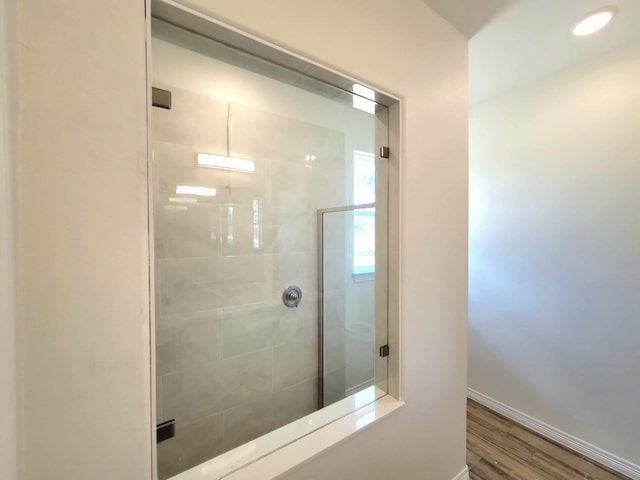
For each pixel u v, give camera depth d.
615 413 1.70
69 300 0.58
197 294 1.53
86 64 0.58
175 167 1.39
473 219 2.37
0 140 0.45
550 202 1.93
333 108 1.56
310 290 1.97
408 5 1.20
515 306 2.13
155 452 0.71
